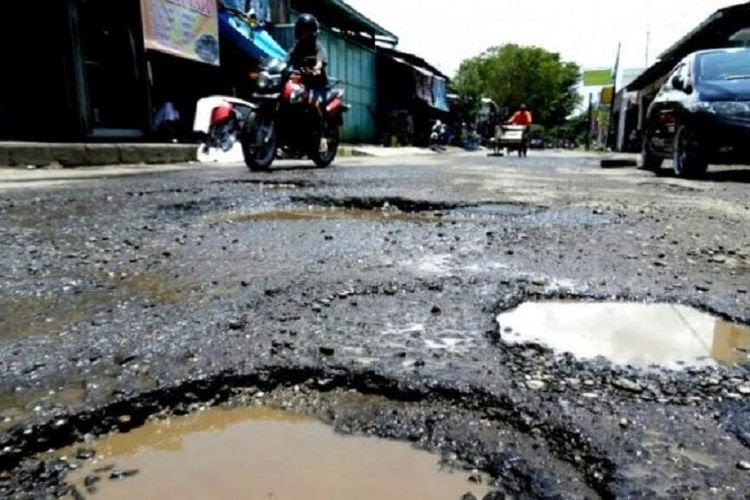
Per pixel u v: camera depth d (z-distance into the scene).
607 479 0.90
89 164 7.36
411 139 24.61
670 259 2.46
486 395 1.18
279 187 4.91
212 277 2.06
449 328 1.56
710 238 2.99
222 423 1.11
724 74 7.34
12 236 2.77
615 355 1.39
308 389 1.24
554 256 2.47
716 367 1.33
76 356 1.35
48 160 6.89
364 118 22.52
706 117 6.88
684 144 7.39
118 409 1.13
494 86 54.22
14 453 1.00
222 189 4.65
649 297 1.89
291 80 6.59
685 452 0.97
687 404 1.14
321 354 1.36
